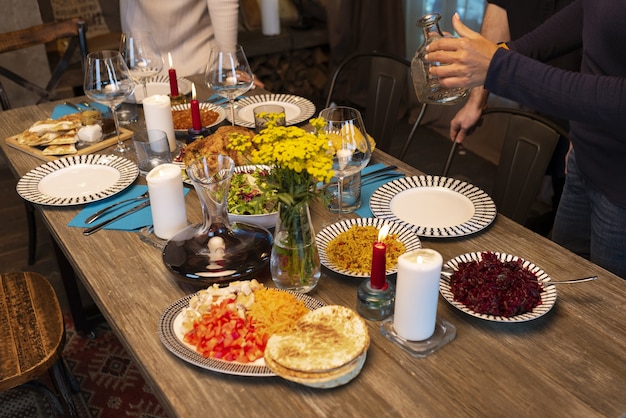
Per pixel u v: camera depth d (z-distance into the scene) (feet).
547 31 5.51
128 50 6.24
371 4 12.39
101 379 6.63
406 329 3.35
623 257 5.33
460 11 11.60
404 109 13.12
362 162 4.00
